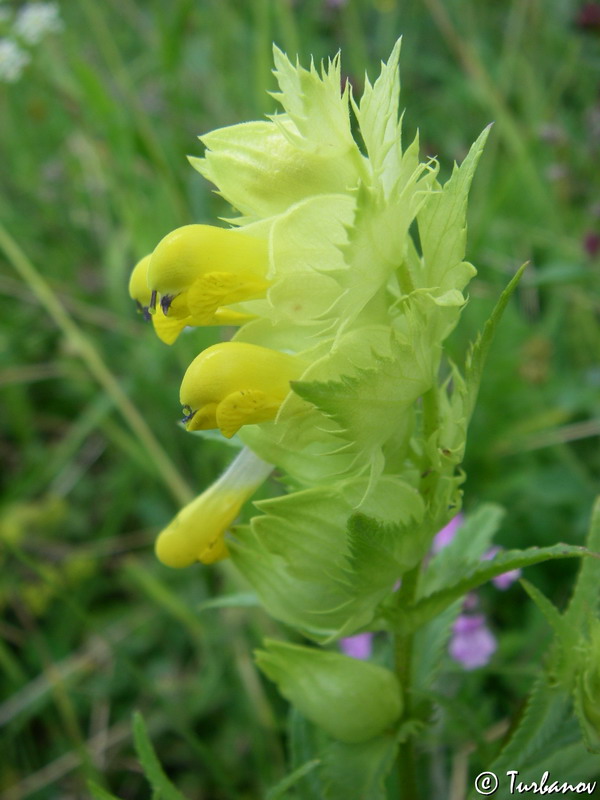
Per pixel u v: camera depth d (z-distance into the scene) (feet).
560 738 0.24
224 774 0.36
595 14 0.62
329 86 0.20
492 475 0.48
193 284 0.21
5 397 0.57
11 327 0.60
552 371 0.53
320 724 0.25
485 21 0.83
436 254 0.21
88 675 0.46
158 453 0.46
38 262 0.62
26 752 0.43
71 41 0.60
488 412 0.48
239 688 0.42
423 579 0.28
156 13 0.55
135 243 0.52
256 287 0.21
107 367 0.58
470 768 0.32
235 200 0.21
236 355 0.21
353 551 0.22
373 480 0.21
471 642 0.37
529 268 0.54
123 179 0.56
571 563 0.43
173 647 0.47
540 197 0.57
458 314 0.22
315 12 0.78
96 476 0.57
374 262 0.20
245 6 0.76
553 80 0.76
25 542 0.49
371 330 0.21
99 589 0.50
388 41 0.74
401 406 0.21
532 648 0.38
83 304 0.59
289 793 0.33
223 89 0.65
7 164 0.73
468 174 0.20
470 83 0.67
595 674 0.22
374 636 0.39
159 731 0.43
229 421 0.21
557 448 0.46
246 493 0.25
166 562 0.25
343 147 0.21
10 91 0.71
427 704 0.27
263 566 0.24
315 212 0.20
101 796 0.24
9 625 0.47
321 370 0.21
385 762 0.25
